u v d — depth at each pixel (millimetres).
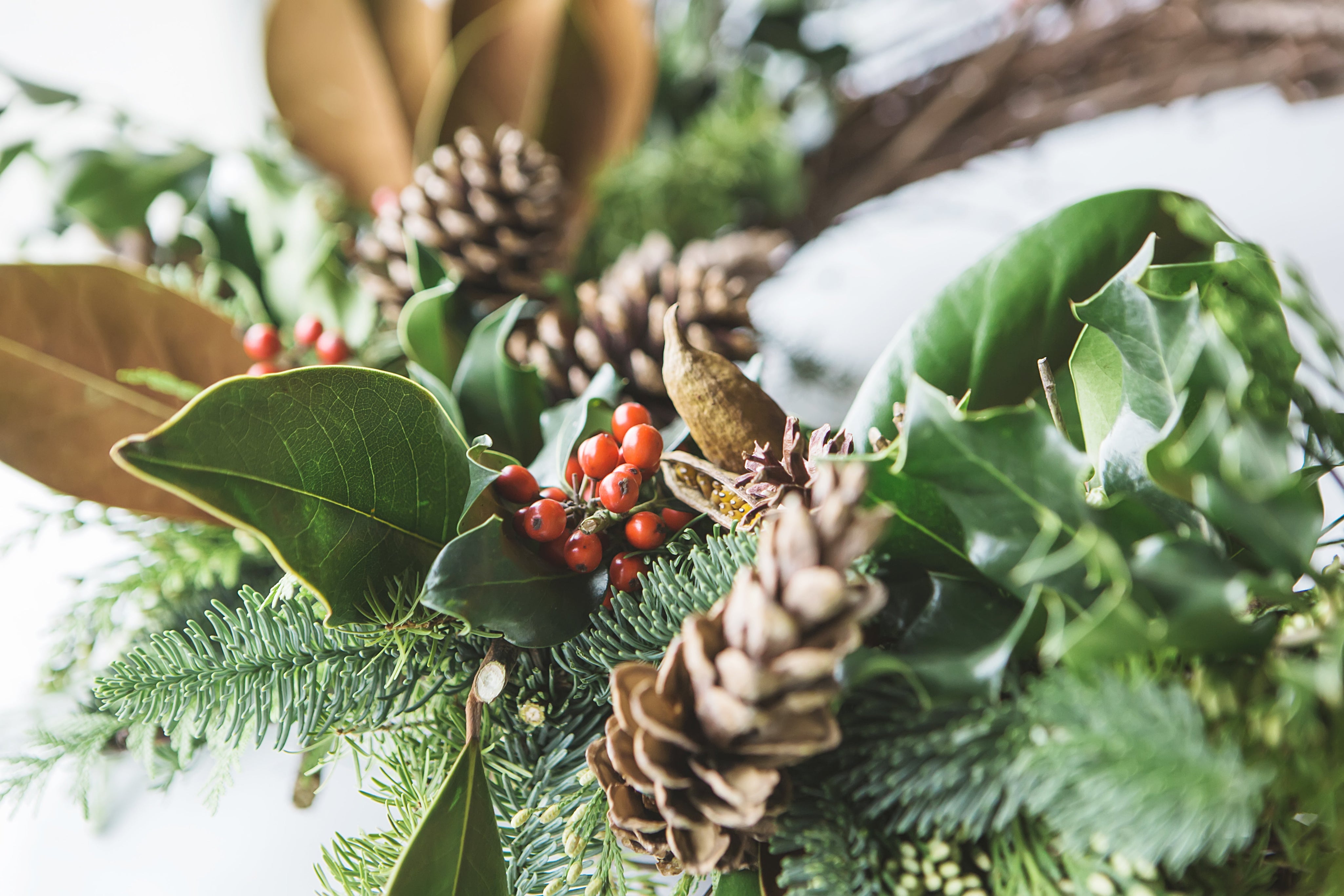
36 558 562
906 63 743
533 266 454
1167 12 664
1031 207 836
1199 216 313
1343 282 799
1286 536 257
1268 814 269
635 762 274
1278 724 258
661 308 409
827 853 276
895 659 263
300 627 311
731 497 313
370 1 516
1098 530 265
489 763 320
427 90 525
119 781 455
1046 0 679
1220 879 270
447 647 317
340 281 452
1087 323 293
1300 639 265
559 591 309
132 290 392
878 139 720
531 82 521
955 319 332
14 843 448
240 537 385
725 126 645
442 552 291
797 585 253
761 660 256
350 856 316
